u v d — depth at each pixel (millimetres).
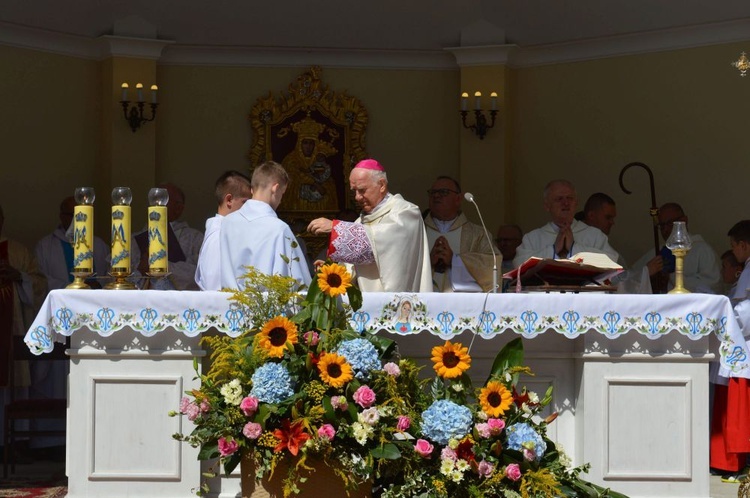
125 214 7766
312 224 8305
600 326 7426
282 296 6926
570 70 15914
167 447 7484
